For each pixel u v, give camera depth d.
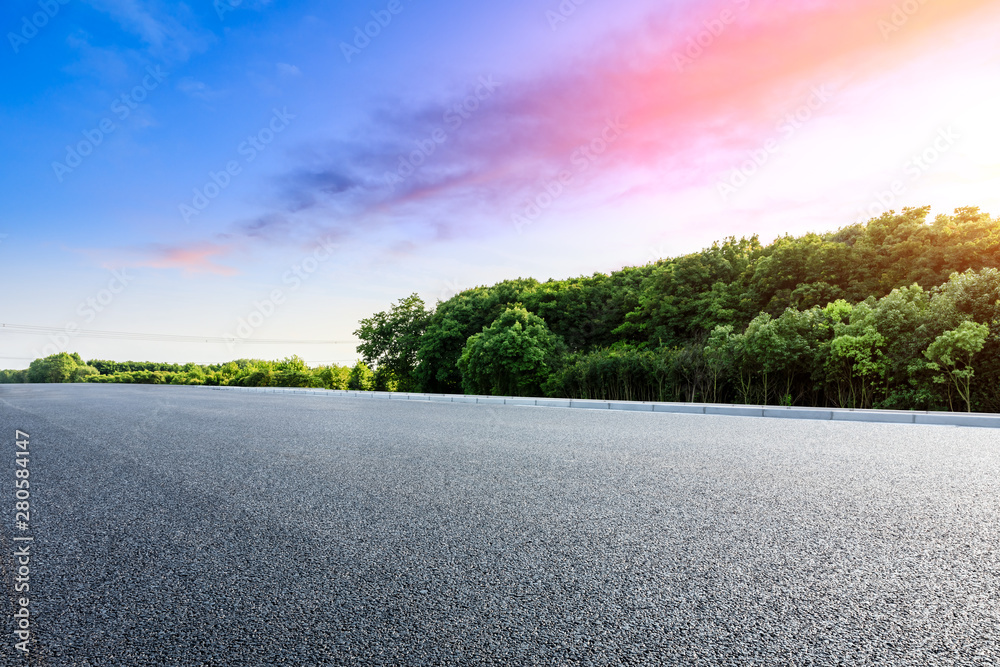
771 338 12.79
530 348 22.11
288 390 22.05
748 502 3.45
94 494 3.86
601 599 2.08
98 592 2.20
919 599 2.05
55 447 6.09
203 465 4.92
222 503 3.57
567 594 2.13
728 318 20.05
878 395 11.58
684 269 23.19
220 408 11.90
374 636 1.83
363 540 2.80
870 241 18.64
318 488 3.96
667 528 2.93
